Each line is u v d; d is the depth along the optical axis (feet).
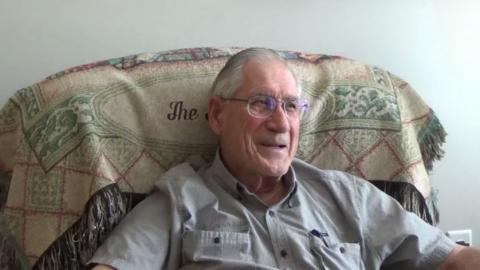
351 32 6.00
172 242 4.02
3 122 4.27
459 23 6.39
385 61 6.18
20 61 4.91
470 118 6.58
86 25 5.07
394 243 4.42
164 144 4.46
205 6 5.41
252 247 4.09
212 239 4.03
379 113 4.89
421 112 5.08
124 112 4.33
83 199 3.98
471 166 6.66
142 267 3.82
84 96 4.22
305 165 4.65
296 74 4.81
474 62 6.51
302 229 4.25
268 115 4.21
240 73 4.25
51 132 4.07
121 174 4.24
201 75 4.63
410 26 6.21
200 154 4.59
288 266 4.09
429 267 4.45
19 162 4.09
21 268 4.01
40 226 3.97
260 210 4.29
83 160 4.04
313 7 5.82
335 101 4.83
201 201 4.19
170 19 5.32
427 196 4.97
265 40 5.68
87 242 3.92
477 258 4.28
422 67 6.32
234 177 4.35
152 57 4.65
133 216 4.09
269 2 5.64
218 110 4.42
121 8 5.15
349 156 4.83
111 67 4.49
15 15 4.84
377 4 6.05
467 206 6.70
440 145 5.11
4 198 4.26
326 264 4.14
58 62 5.02
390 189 4.85
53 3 4.94
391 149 4.88
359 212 4.49
